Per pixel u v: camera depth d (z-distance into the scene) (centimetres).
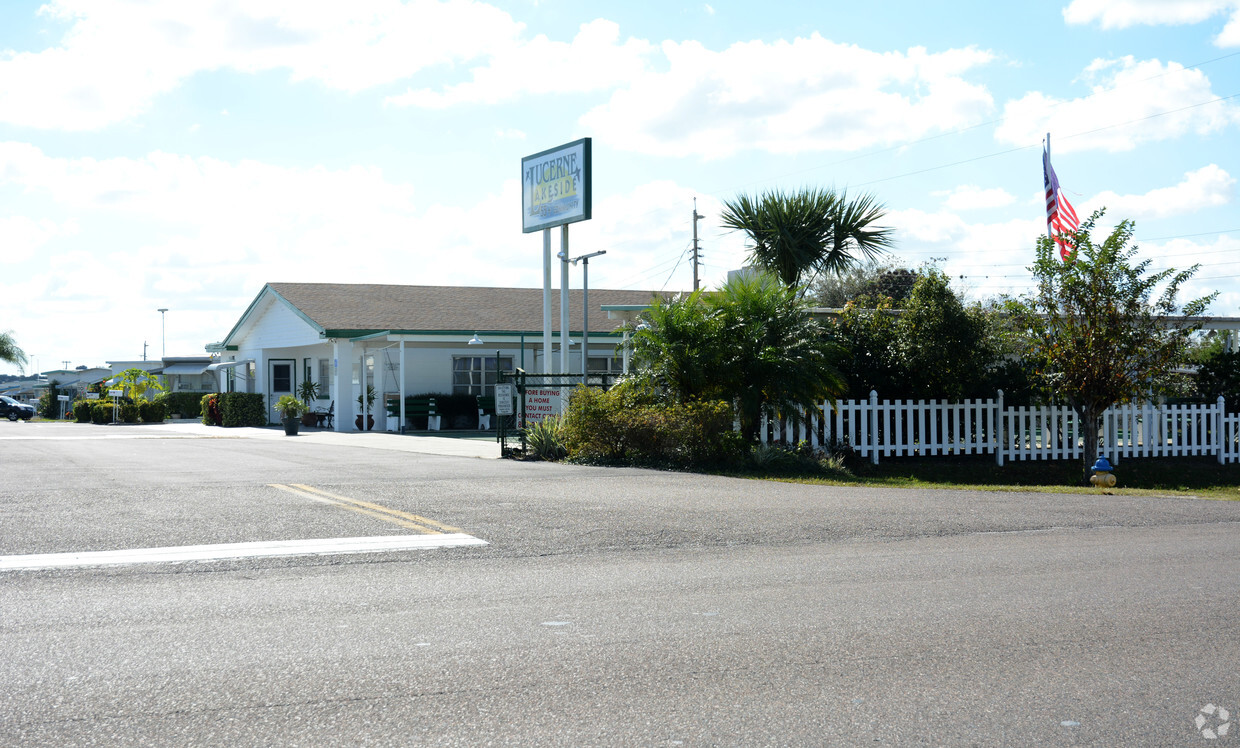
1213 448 1634
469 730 369
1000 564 695
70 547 750
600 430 1502
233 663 452
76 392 6181
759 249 2111
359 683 423
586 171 1977
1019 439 1569
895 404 1543
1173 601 576
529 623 526
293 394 3700
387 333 2784
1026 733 367
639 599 583
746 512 940
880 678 430
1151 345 1380
